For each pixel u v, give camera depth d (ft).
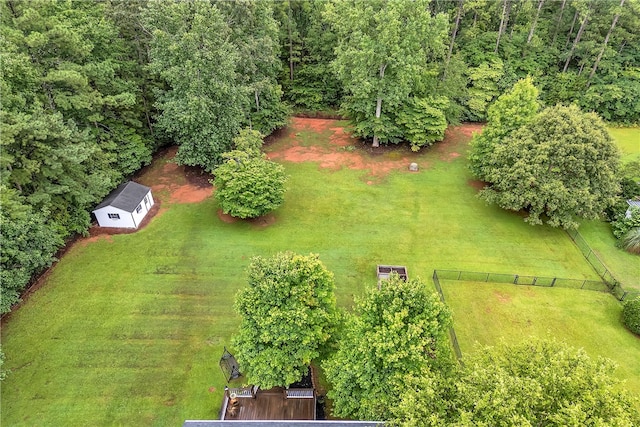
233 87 97.14
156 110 113.50
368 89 106.11
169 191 100.94
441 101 114.42
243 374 57.11
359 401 45.11
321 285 52.19
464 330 64.75
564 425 32.83
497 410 34.50
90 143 82.33
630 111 136.56
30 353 59.52
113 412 52.54
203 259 78.74
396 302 43.86
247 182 83.92
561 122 80.84
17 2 75.56
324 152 122.11
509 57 144.05
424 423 36.63
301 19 148.25
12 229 62.49
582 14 128.06
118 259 77.92
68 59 83.46
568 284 73.72
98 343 61.52
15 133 62.90
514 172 82.02
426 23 101.40
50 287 70.85
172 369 58.13
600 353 61.16
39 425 50.88
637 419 35.76
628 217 85.76
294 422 42.73
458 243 83.97
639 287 72.84
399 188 103.24
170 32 94.12
